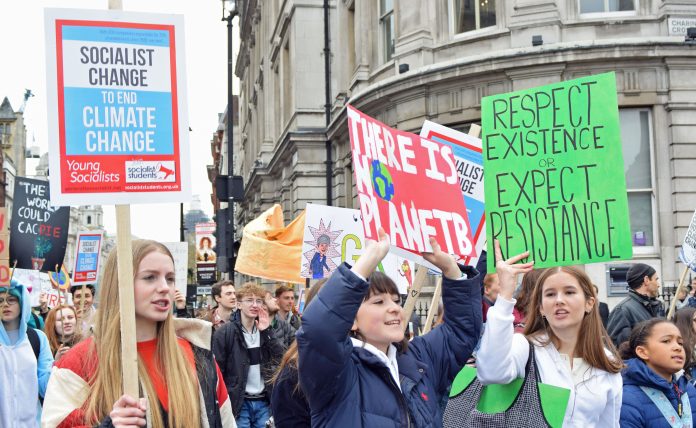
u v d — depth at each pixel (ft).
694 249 26.99
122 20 10.95
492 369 11.60
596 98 14.38
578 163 14.37
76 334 22.17
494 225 14.80
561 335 12.27
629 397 13.70
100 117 10.72
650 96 44.98
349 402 10.14
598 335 12.18
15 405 17.12
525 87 45.96
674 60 44.70
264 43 122.11
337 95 72.02
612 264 44.29
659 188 45.03
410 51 52.26
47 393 10.11
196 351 11.16
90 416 9.77
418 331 32.96
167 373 10.41
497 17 48.73
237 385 23.66
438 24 52.01
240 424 23.94
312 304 9.90
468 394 12.38
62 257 29.04
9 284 17.58
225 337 23.79
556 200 14.42
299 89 83.05
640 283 23.32
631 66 45.09
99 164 10.64
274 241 32.22
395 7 55.11
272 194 109.81
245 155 173.17
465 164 18.45
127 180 10.73
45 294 33.55
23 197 28.32
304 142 79.05
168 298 10.63
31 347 18.06
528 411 11.71
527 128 14.84
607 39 44.96
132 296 9.88
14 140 241.14
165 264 10.72
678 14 45.29
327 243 28.35
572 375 12.12
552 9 46.06
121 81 10.89
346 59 71.72
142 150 10.87
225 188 65.21
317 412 10.21
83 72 10.70
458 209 13.29
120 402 9.52
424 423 10.57
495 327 11.64
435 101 50.11
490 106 15.20
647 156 45.75
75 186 10.49
